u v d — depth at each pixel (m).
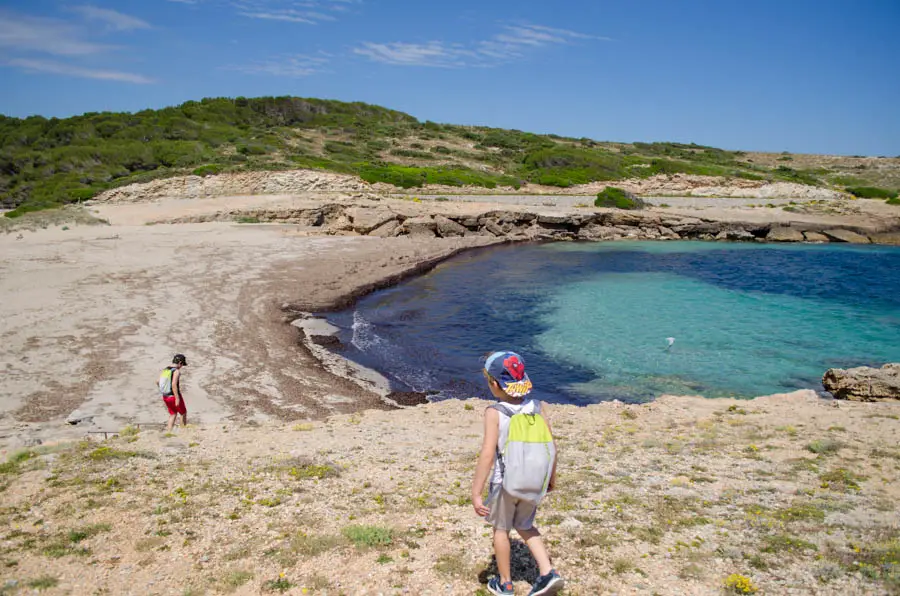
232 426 11.05
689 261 39.50
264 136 85.44
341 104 111.69
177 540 5.05
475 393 15.09
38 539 5.03
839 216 56.38
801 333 20.73
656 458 7.79
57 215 45.75
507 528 3.65
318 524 5.45
